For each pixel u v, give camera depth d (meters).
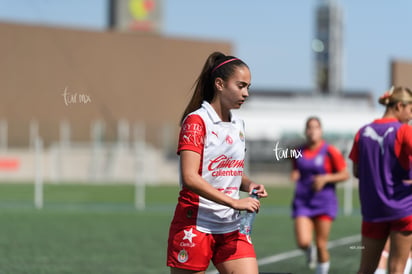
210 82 13.70
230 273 13.59
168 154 138.00
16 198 77.44
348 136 163.38
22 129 141.38
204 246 13.45
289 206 70.44
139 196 83.50
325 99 171.62
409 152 17.23
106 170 125.94
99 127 135.00
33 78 148.12
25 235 41.31
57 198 78.75
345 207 65.38
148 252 34.06
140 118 166.88
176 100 172.00
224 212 13.52
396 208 17.42
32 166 123.25
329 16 195.50
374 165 17.77
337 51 194.62
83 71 157.00
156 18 185.00
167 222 50.75
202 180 12.89
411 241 17.50
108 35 162.38
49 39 151.12
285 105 168.38
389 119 17.92
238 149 13.57
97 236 41.19
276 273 26.38
